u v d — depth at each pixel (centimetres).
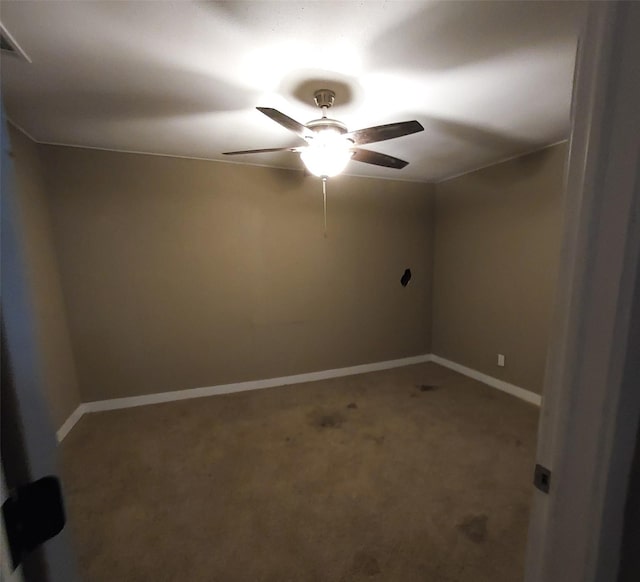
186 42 138
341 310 363
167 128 227
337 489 188
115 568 142
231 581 136
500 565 141
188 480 197
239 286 320
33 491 40
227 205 307
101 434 250
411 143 262
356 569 141
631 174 40
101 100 187
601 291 44
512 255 307
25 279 40
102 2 116
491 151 283
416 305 400
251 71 159
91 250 275
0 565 35
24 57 146
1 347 37
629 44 40
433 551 148
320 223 343
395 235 379
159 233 291
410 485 190
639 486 47
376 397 310
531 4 118
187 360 311
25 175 231
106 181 273
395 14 123
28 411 40
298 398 310
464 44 140
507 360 318
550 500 52
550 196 272
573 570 50
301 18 125
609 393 44
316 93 178
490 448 226
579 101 45
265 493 185
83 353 281
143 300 293
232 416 276
